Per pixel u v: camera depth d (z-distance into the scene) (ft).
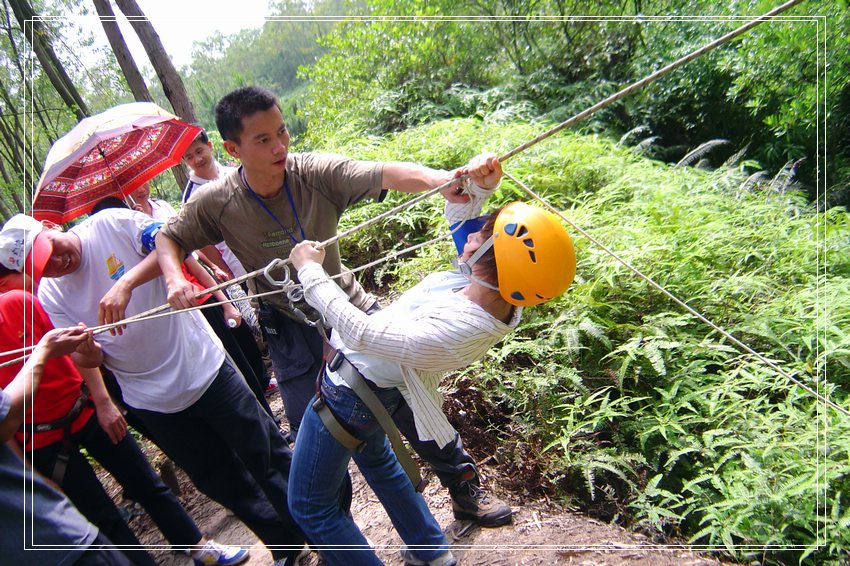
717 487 7.63
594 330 9.57
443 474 7.76
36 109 38.24
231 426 7.96
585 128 26.66
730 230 12.50
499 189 15.43
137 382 7.82
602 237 12.08
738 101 24.93
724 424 8.54
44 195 10.19
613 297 10.88
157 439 8.32
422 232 16.25
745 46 22.47
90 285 7.78
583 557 7.24
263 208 7.27
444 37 31.63
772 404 9.12
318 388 6.53
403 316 5.86
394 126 28.27
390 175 7.06
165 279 7.24
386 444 7.14
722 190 16.07
